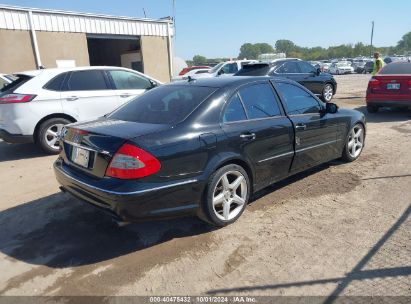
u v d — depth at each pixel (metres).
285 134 4.24
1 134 6.57
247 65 11.16
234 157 3.63
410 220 3.73
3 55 13.34
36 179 5.50
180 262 3.15
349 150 5.66
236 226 3.74
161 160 3.14
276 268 3.00
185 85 4.16
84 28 15.50
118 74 7.74
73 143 3.57
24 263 3.21
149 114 3.73
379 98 9.73
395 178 4.96
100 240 3.56
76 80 7.14
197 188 3.39
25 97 6.51
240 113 3.87
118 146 3.10
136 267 3.10
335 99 14.00
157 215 3.21
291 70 11.40
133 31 17.48
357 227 3.63
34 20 13.94
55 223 3.95
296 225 3.71
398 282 2.77
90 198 3.29
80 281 2.93
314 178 5.06
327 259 3.10
